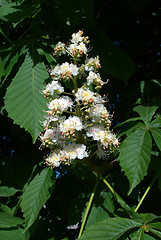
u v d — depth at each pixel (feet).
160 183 1.74
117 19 1.88
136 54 2.13
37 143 2.15
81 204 1.77
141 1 1.57
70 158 1.55
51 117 1.54
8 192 1.82
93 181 1.83
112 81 2.05
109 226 1.48
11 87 1.71
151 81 2.01
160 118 1.74
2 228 1.70
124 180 1.78
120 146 1.64
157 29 2.17
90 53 1.77
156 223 1.53
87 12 1.42
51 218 1.91
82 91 1.50
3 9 1.70
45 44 1.86
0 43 2.19
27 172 1.97
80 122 1.52
